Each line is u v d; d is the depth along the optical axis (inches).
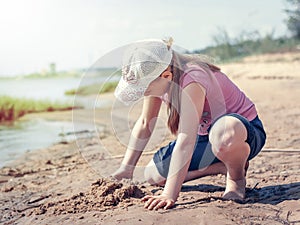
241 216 103.7
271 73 439.2
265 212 106.1
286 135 199.6
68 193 134.3
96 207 114.6
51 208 119.2
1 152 197.5
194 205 111.3
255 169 145.7
